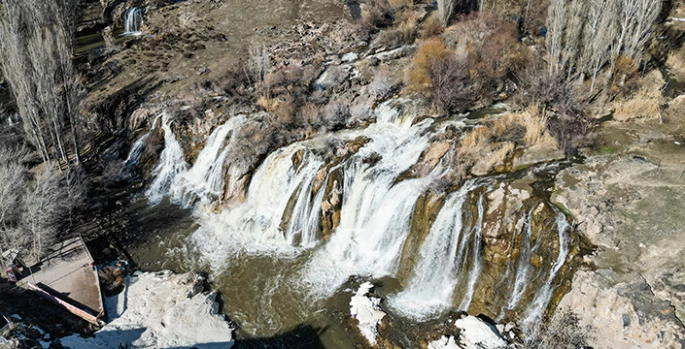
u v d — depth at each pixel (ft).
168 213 143.74
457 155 126.21
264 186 139.85
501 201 111.24
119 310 111.14
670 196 107.76
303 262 123.44
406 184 122.62
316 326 106.22
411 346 99.14
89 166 159.33
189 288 116.26
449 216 112.37
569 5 147.74
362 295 110.83
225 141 150.61
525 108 138.62
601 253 99.86
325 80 169.27
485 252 106.93
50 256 123.44
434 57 155.74
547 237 103.76
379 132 145.38
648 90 140.87
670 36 162.40
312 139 146.51
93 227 138.00
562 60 145.07
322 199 129.59
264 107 160.25
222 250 129.29
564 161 122.11
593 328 92.53
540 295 99.60
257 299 114.11
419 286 111.65
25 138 161.17
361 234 124.88
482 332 97.45
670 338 85.56
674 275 93.45
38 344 97.60
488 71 152.46
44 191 126.41
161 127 161.99
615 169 116.98
